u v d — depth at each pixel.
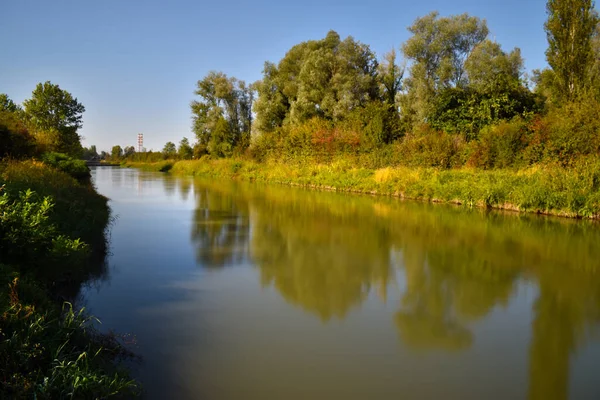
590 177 13.30
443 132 22.02
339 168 25.20
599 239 9.99
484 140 18.83
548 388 3.82
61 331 3.85
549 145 16.02
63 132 34.69
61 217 8.13
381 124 24.67
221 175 36.19
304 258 8.21
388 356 4.37
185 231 10.75
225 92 45.47
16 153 17.70
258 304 5.76
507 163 17.59
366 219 12.92
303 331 4.93
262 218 13.05
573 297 6.18
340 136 27.38
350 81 30.81
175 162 52.44
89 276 6.84
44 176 11.50
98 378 3.35
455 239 10.00
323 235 10.41
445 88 27.31
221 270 7.34
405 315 5.46
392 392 3.71
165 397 3.55
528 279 7.01
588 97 16.05
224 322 5.14
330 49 34.31
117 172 46.69
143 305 5.62
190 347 4.46
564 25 19.81
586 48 19.50
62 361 3.39
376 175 21.55
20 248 5.31
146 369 3.99
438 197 17.50
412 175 19.80
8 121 18.88
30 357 3.29
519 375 4.04
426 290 6.44
